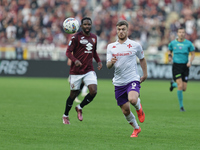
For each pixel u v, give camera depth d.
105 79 88.75
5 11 112.06
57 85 72.38
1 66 90.38
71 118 35.34
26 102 46.81
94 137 26.44
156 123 33.62
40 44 100.12
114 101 50.66
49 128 29.58
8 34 104.62
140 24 105.94
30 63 90.25
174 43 45.00
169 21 112.06
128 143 24.61
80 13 110.88
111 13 110.50
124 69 26.52
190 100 54.50
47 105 44.53
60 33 105.25
